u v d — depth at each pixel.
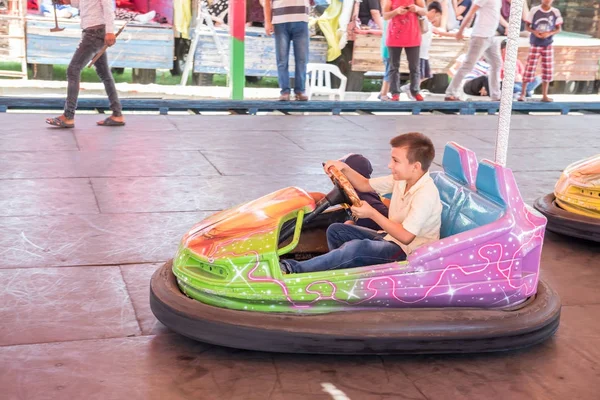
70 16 10.52
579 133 8.92
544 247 4.64
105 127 7.81
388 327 2.93
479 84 11.14
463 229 3.28
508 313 3.09
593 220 4.57
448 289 3.08
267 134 7.95
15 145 6.73
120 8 10.87
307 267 3.07
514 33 3.50
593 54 12.09
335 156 7.02
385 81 10.25
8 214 4.77
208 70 11.14
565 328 3.45
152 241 4.41
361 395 2.77
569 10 13.38
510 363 3.06
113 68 11.63
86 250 4.19
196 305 2.99
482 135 8.50
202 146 7.16
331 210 3.63
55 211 4.89
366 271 3.00
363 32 11.02
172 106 9.09
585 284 4.04
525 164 7.07
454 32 11.43
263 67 11.18
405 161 3.11
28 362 2.89
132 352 3.01
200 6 10.79
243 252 2.99
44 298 3.50
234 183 5.85
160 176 5.93
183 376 2.84
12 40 10.23
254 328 2.89
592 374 3.01
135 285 3.72
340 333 2.89
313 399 2.72
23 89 10.17
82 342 3.08
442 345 2.97
